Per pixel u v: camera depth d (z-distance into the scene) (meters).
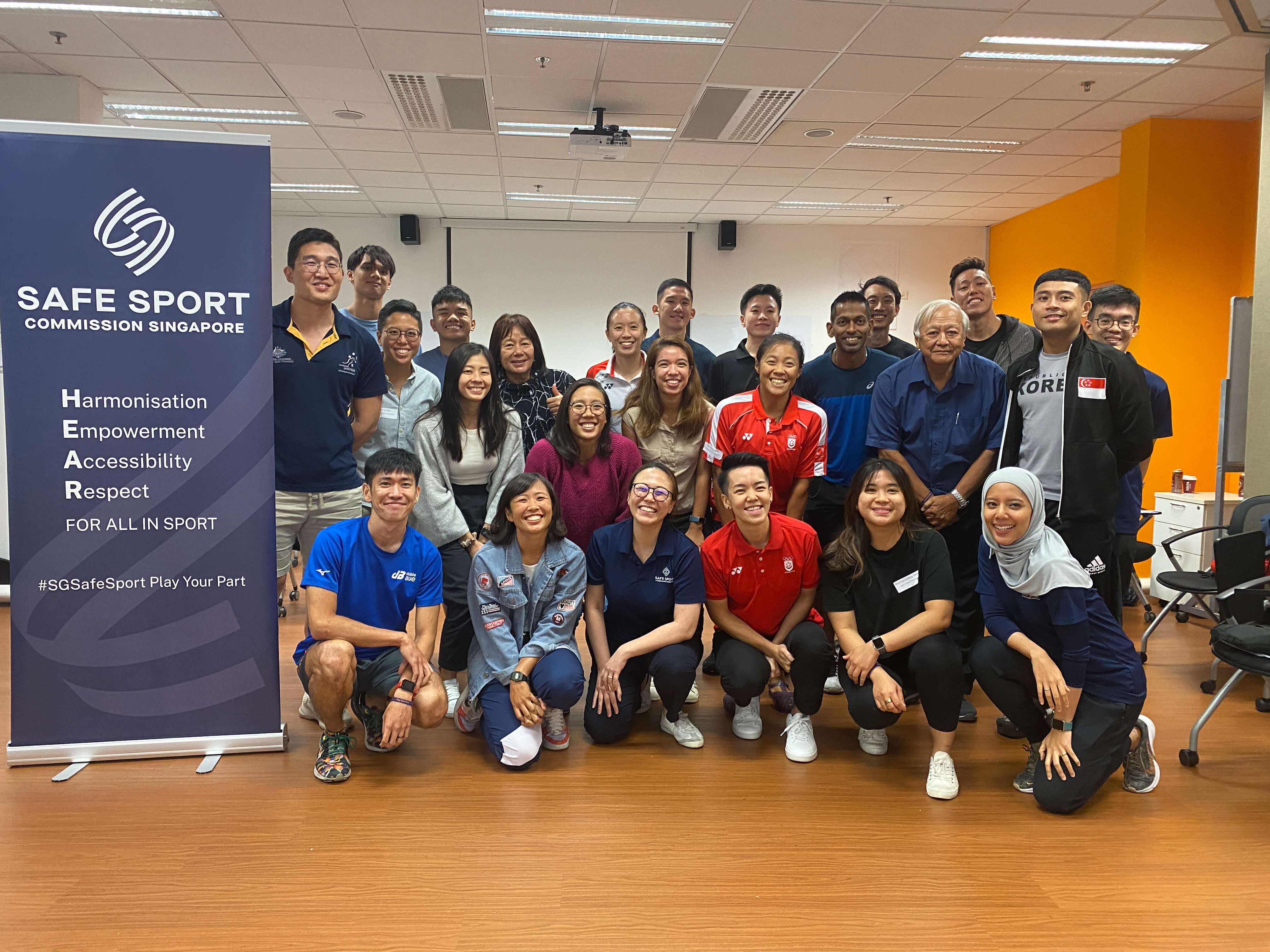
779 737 2.77
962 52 4.84
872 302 3.89
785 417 3.05
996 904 1.78
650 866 1.92
